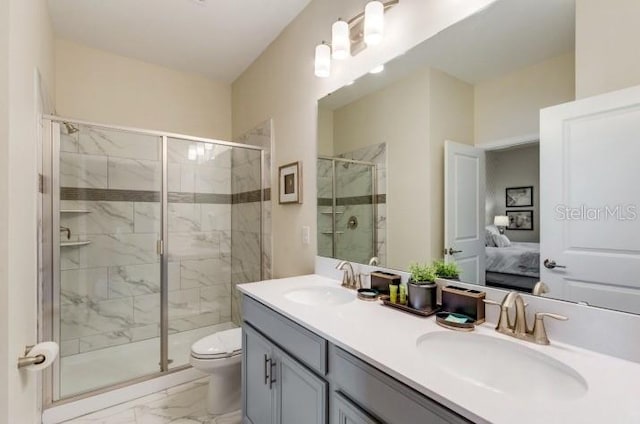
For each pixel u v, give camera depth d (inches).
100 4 79.2
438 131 51.6
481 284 45.8
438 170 51.7
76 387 78.4
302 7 81.7
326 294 67.0
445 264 50.7
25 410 32.3
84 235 94.4
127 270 102.0
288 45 88.9
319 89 77.2
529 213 40.9
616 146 33.9
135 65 107.9
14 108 29.0
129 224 102.0
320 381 42.1
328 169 75.1
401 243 58.1
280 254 94.0
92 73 100.2
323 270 77.0
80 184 93.0
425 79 53.2
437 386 27.9
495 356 38.1
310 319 46.1
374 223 63.5
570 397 30.7
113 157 99.4
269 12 83.6
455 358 39.9
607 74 34.6
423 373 30.2
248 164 111.9
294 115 86.7
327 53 69.2
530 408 24.9
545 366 34.3
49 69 81.1
